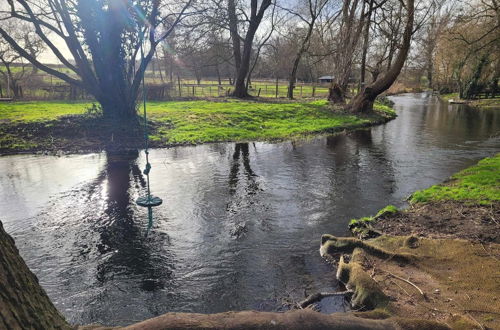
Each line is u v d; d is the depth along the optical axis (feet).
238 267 16.79
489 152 42.16
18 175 31.48
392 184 29.81
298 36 106.63
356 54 88.12
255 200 25.91
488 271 15.12
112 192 27.32
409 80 223.92
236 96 98.99
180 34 69.62
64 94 87.51
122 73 49.16
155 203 20.77
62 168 33.71
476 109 101.55
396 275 15.11
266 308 13.82
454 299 13.25
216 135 49.75
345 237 18.93
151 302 14.30
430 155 40.81
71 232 20.52
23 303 6.51
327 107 78.07
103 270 16.58
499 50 95.30
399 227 20.42
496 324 11.69
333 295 14.25
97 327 9.28
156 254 18.03
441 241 18.04
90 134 45.39
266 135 52.01
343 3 83.15
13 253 6.84
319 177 31.86
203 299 14.43
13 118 50.96
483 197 23.94
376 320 10.59
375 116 72.54
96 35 46.91
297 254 18.01
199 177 31.58
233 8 71.26
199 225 21.52
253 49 139.95
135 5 47.42
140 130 48.06
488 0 89.66
